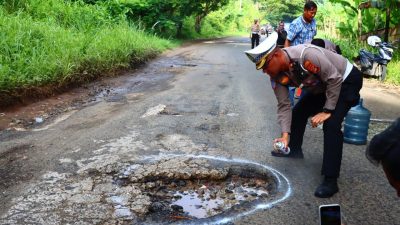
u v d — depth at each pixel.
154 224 3.07
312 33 5.89
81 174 3.91
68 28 11.05
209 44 23.22
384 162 1.48
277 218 3.18
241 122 5.76
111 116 5.99
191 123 5.67
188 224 3.08
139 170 3.97
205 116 6.06
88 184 3.69
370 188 3.71
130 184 3.73
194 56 15.19
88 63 8.85
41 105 6.54
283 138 3.78
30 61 7.15
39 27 9.05
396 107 7.14
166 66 12.03
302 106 4.20
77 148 4.60
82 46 9.24
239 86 8.63
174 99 7.21
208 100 7.17
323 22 23.09
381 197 3.54
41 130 5.30
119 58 10.42
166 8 23.42
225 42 26.08
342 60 3.44
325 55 3.36
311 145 4.83
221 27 43.34
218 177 3.91
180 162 4.17
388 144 1.47
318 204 3.41
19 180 3.75
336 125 3.43
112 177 3.86
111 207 3.30
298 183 3.79
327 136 3.47
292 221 3.14
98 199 3.42
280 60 3.36
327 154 3.50
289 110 3.83
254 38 19.91
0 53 7.11
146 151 4.52
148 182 3.80
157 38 18.81
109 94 7.66
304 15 5.81
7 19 8.72
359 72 3.47
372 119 6.21
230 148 4.66
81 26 11.77
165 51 16.66
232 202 3.47
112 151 4.50
